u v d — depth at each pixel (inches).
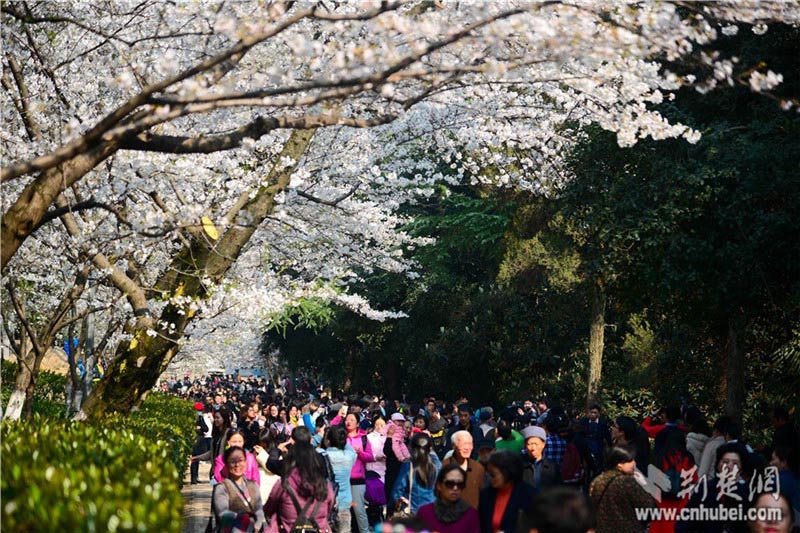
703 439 562.3
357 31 428.1
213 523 501.4
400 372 1935.3
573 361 1427.2
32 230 363.6
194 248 577.6
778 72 698.8
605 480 358.0
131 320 589.9
